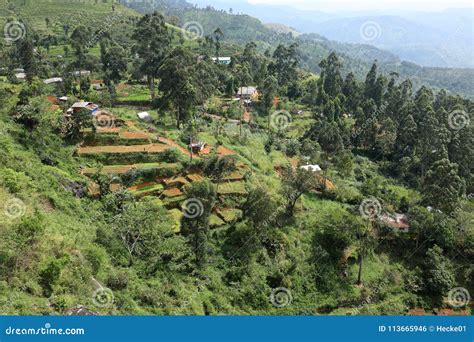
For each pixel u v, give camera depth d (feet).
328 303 138.82
